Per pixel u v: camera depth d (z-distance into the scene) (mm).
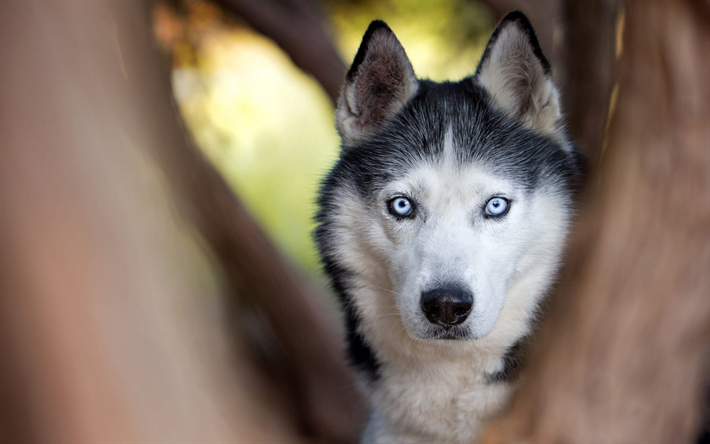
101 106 912
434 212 2646
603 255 1577
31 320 825
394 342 2785
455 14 5707
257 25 4953
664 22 1419
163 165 1942
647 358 1596
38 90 833
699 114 1427
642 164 1504
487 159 2676
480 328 2439
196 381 1014
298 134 9398
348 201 2898
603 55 3521
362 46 2910
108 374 872
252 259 4934
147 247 951
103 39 927
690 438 1815
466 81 3021
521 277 2725
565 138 2945
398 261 2678
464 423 2750
